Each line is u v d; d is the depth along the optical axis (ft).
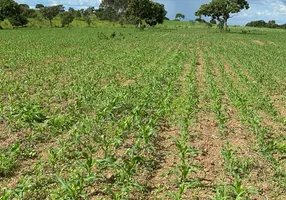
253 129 31.14
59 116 29.91
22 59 67.97
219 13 235.20
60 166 22.93
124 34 171.32
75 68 59.21
